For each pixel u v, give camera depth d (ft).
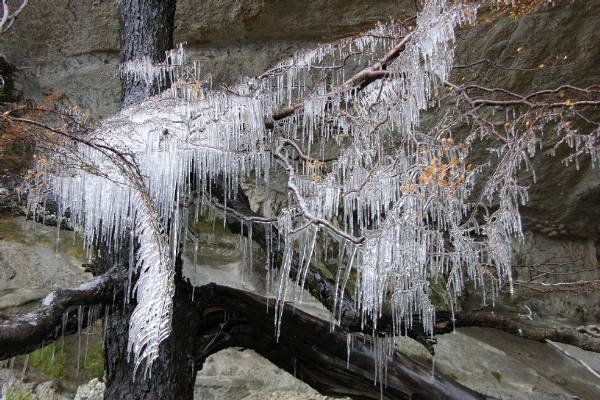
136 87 13.34
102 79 22.90
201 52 22.26
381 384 13.14
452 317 12.37
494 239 11.35
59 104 22.75
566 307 23.00
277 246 13.83
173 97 11.10
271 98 13.00
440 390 13.80
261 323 13.57
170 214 10.55
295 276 13.67
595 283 19.03
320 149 21.20
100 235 11.91
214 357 18.70
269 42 22.15
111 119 11.49
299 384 18.20
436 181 10.29
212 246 21.74
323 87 12.80
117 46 22.71
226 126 11.02
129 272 10.77
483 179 20.95
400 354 14.37
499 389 19.27
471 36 18.88
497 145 20.39
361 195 10.78
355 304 12.45
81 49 22.86
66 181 10.95
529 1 17.19
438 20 10.16
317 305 20.71
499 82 19.62
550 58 19.08
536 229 23.91
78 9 21.95
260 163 12.40
